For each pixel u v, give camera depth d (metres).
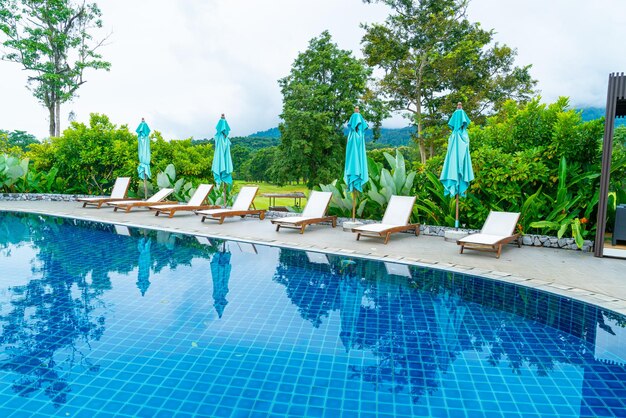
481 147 9.80
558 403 2.71
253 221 11.40
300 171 29.42
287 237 8.84
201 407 2.58
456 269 6.21
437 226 9.30
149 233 9.30
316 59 30.83
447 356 3.40
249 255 7.16
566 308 4.60
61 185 17.25
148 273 5.84
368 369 3.14
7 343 3.47
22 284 5.20
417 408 2.63
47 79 27.59
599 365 3.26
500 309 4.55
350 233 9.46
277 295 4.92
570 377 3.07
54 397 2.68
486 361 3.32
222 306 4.49
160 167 16.91
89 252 7.20
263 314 4.27
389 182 10.35
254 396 2.73
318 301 4.73
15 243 7.92
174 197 15.77
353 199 9.92
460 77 29.97
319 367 3.15
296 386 2.86
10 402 2.62
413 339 3.73
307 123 28.75
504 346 3.61
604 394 2.83
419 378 3.02
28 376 2.94
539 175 8.57
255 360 3.24
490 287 5.36
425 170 10.79
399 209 9.19
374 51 30.92
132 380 2.90
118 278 5.55
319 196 10.53
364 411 2.58
